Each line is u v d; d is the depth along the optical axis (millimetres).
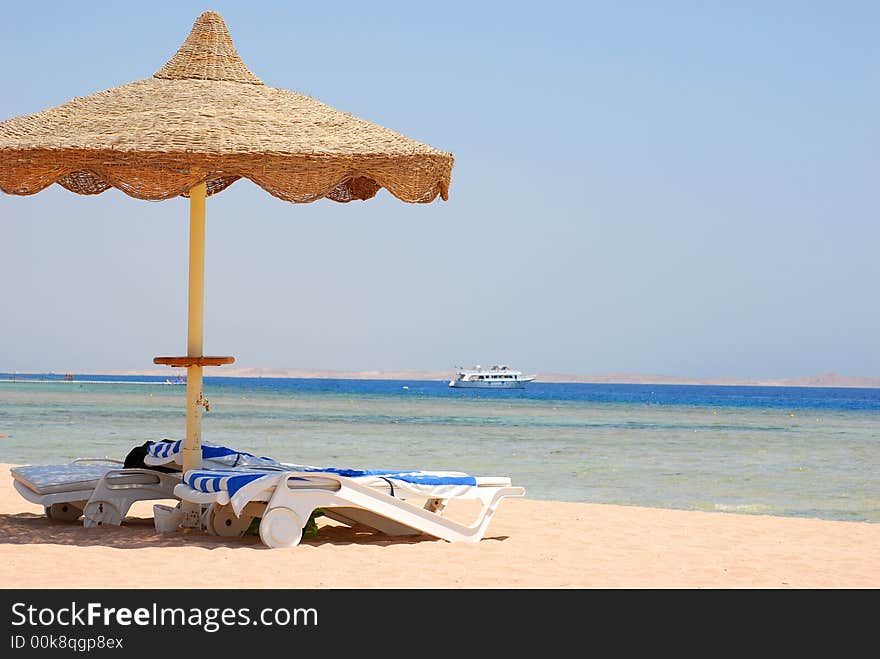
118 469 7965
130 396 72312
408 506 7246
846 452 24719
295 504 6898
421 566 6383
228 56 7949
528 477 17203
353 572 6133
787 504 13648
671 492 14930
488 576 6160
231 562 6316
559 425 39438
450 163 7207
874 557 7172
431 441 27406
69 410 44500
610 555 7035
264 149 6457
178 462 7781
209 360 7504
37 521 8398
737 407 73500
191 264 7719
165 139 6500
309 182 6547
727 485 16109
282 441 26828
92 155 6391
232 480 6820
